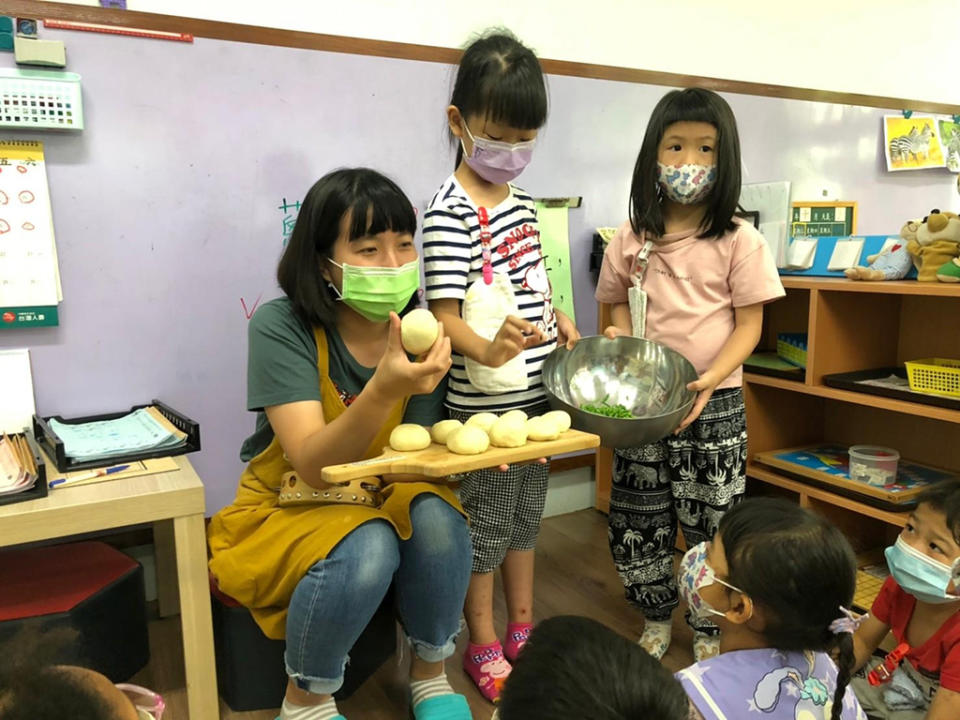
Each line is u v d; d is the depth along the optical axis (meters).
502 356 1.20
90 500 1.12
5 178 1.47
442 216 1.32
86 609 1.27
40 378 1.57
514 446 1.15
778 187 2.13
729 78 2.56
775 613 0.90
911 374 1.62
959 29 3.11
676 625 1.63
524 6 2.12
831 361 1.81
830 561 0.88
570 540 2.08
